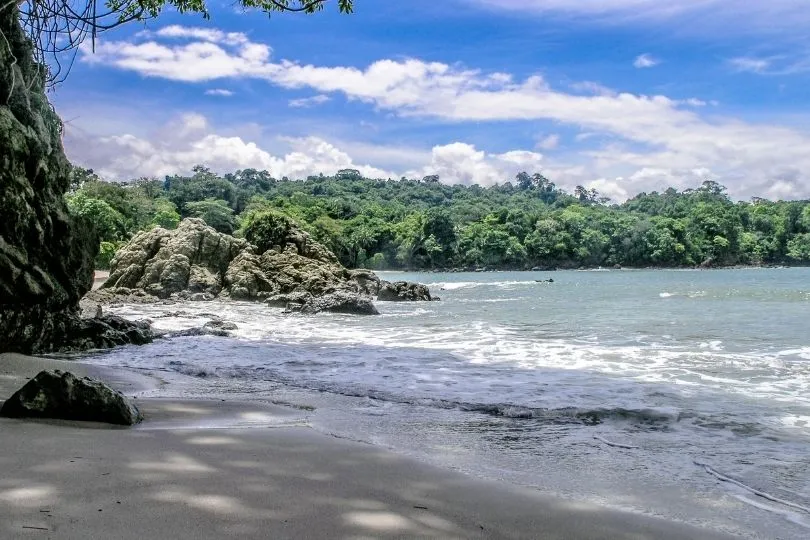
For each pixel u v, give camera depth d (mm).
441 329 17438
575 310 24172
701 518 3902
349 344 13781
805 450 5492
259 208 111188
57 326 12172
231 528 3201
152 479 3910
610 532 3605
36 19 11414
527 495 4184
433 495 4059
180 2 12430
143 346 13250
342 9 12297
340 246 100938
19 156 10773
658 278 70375
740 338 14586
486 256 123938
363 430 6023
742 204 159625
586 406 7180
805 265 134375
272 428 5906
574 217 132375
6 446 4531
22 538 2838
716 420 6594
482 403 7348
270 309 26406
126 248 32500
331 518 3475
